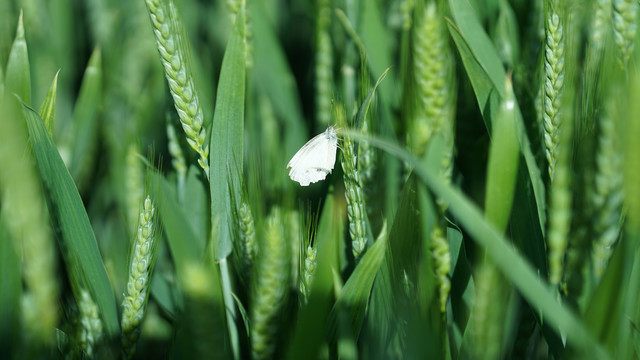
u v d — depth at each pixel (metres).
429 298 0.62
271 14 1.05
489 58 0.68
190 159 0.75
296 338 0.60
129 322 0.65
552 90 0.64
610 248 0.62
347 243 0.70
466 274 0.69
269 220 0.63
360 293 0.63
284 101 0.88
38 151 0.64
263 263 0.61
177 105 0.67
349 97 0.83
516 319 0.69
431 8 0.64
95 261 0.66
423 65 0.63
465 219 0.58
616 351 0.59
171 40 0.66
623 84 0.61
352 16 0.85
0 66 0.70
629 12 0.66
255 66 0.88
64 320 0.67
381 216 0.71
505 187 0.60
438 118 0.64
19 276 0.63
